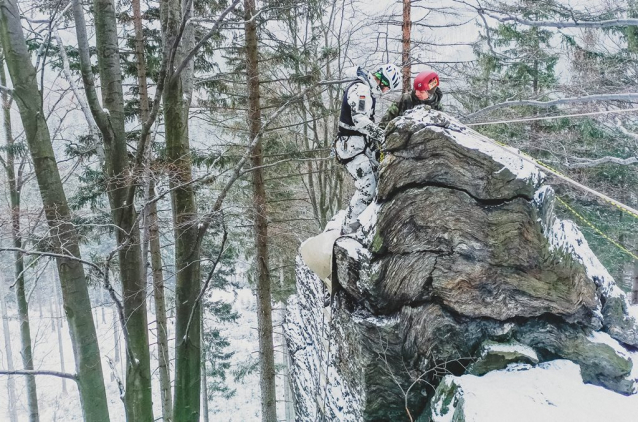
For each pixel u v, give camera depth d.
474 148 3.06
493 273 3.17
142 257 5.21
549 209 3.20
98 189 8.04
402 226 3.24
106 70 4.82
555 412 2.70
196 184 6.12
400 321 3.35
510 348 3.16
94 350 4.84
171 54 4.27
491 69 10.35
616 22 6.02
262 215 7.92
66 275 4.64
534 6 7.89
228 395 16.17
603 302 3.45
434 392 3.31
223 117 10.59
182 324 5.92
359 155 3.89
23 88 4.29
